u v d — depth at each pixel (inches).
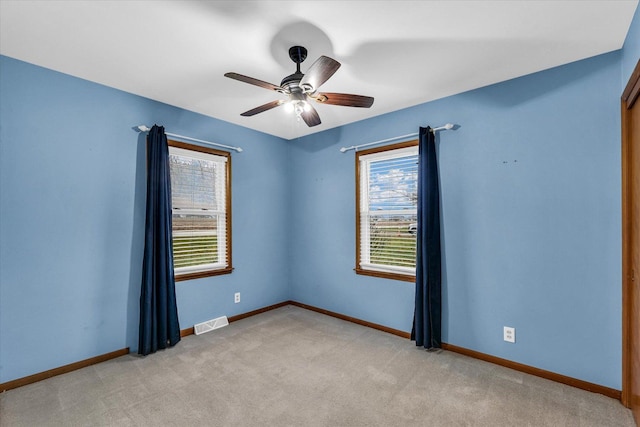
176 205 122.6
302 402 78.6
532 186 92.7
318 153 153.9
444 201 110.5
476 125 103.7
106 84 101.8
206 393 82.6
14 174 85.7
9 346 84.5
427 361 100.7
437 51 81.4
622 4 63.2
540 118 91.4
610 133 80.6
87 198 98.5
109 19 68.6
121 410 75.1
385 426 69.6
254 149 150.0
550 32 72.9
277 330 128.9
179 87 104.2
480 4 63.6
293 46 79.1
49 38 76.0
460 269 106.7
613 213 80.2
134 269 108.7
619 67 79.3
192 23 70.0
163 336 109.0
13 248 85.4
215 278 133.6
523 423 70.1
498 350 98.6
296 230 165.0
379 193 132.6
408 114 120.6
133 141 109.0
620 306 79.4
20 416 72.6
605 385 81.2
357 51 81.5
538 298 91.6
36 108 89.3
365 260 137.4
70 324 94.7
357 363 99.4
